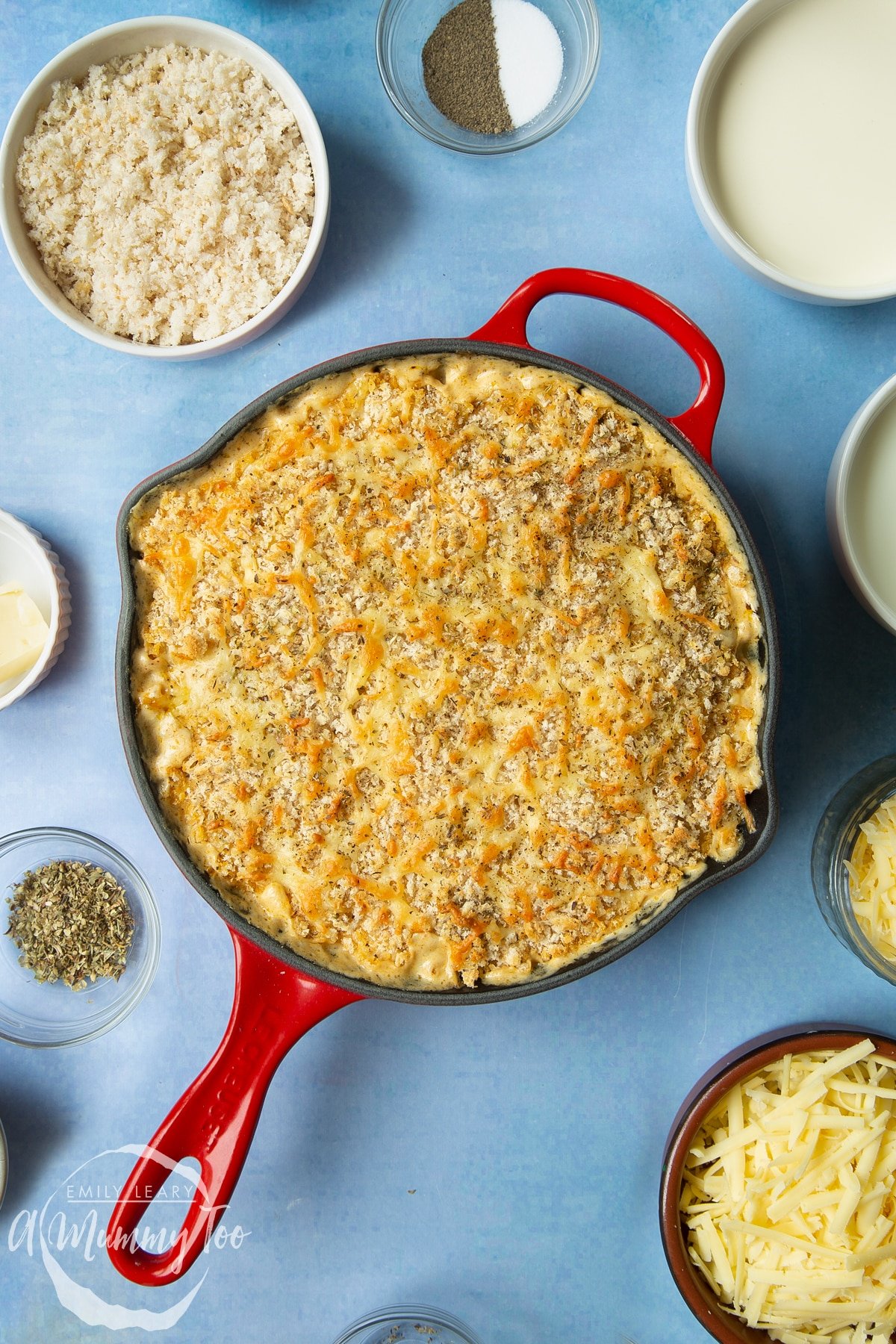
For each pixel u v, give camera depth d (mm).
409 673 611
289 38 683
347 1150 697
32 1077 698
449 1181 696
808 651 685
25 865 703
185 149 657
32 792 694
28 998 709
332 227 686
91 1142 696
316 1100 697
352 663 611
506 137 685
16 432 691
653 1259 693
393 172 685
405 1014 697
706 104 653
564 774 608
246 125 656
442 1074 696
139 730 608
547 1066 695
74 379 690
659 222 683
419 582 611
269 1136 698
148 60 654
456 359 610
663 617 609
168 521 610
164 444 690
